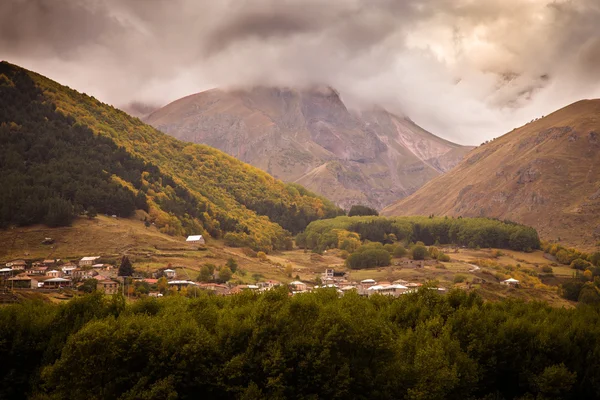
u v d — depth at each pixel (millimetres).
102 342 83312
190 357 85125
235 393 85438
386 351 87438
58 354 91188
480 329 98438
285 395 85562
